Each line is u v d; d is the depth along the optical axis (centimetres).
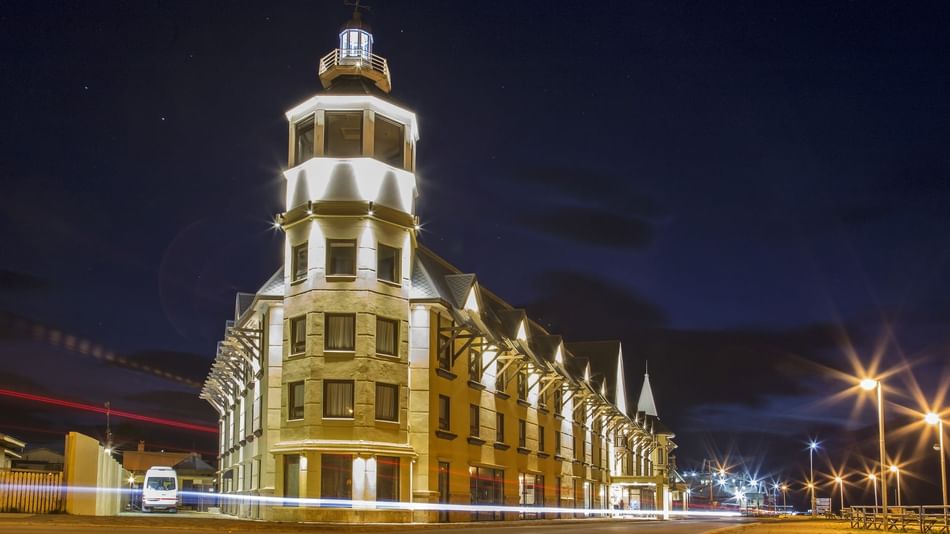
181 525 2775
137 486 8631
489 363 4650
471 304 4619
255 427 4294
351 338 3844
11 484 3131
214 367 5428
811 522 5641
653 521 5659
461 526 3709
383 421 3831
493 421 4706
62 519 2794
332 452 3703
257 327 4491
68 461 3259
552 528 3903
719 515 10588
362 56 4341
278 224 4084
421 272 4194
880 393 3716
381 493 3794
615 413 7062
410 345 4031
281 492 3772
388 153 4162
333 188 3950
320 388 3772
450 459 4178
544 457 5441
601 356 8075
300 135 4178
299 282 3938
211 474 9600
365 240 3906
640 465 8450
